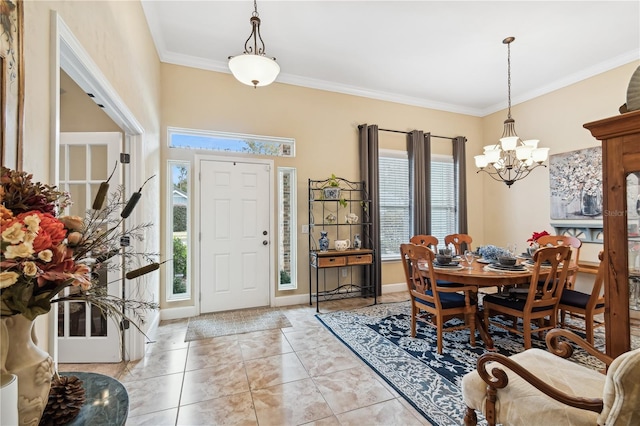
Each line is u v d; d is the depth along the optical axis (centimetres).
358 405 186
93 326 244
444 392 199
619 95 361
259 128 391
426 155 484
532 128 457
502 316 336
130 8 226
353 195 442
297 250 407
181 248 371
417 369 229
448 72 399
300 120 414
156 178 320
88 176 240
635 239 116
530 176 457
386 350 261
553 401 117
